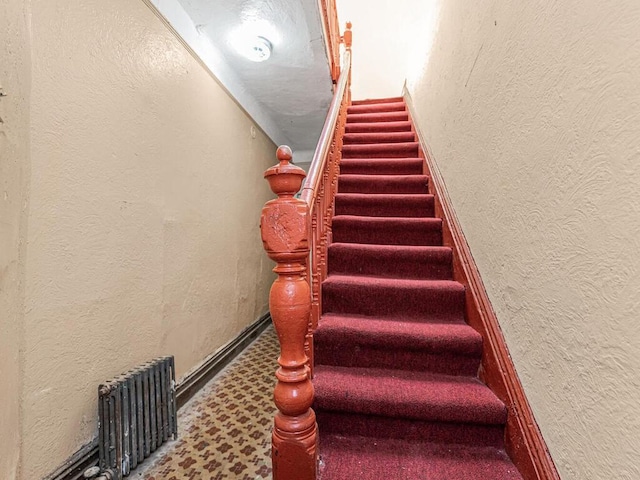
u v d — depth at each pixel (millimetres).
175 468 1407
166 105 1849
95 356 1365
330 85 2951
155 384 1540
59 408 1200
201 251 2254
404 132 3383
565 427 862
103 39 1406
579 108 813
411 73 3578
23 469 1072
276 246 917
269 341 3176
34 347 1113
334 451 1136
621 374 675
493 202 1365
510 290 1193
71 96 1256
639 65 634
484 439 1160
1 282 737
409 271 1898
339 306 1669
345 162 2859
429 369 1396
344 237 2195
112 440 1305
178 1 1892
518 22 1152
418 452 1133
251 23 2092
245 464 1435
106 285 1428
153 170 1742
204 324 2297
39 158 1133
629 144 657
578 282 814
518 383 1109
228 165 2676
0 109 729
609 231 709
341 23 4852
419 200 2352
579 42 813
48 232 1166
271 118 3686
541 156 992
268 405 1957
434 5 2547
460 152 1837
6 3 752
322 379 1303
